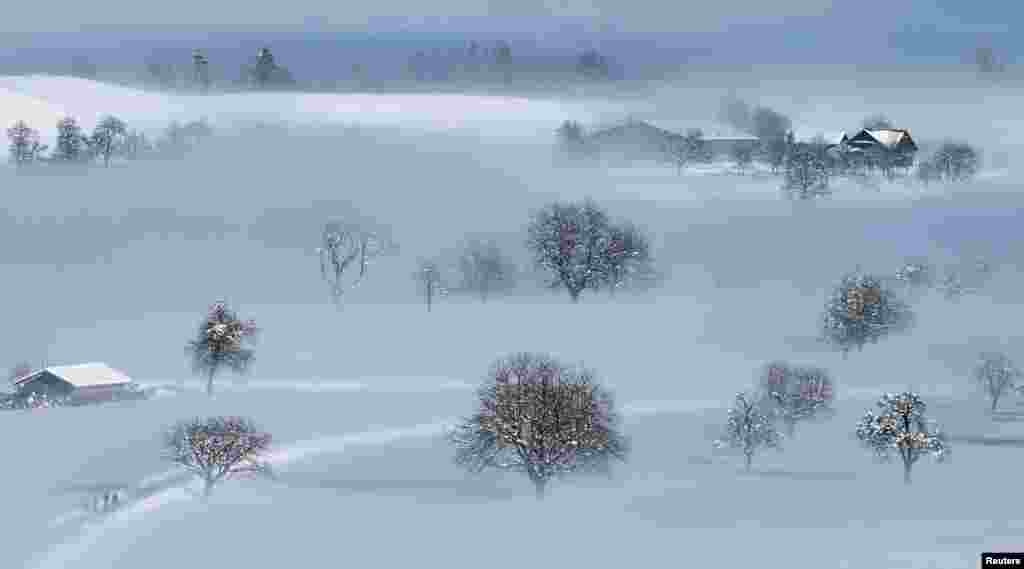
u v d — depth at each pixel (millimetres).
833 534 92812
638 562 86688
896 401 122688
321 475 117688
